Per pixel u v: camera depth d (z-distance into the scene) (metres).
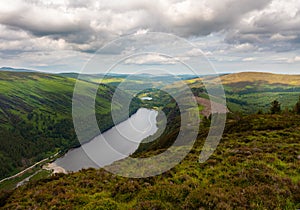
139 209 7.73
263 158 11.84
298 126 24.52
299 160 11.52
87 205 8.64
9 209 9.59
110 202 8.62
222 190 8.43
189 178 9.88
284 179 8.84
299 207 7.15
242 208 7.12
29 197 10.50
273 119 30.70
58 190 10.54
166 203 7.89
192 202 7.76
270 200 7.46
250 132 22.47
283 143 16.16
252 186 8.45
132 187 9.49
